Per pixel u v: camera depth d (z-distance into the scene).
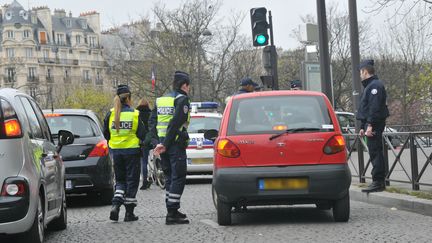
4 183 7.81
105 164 13.62
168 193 10.88
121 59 56.47
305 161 9.76
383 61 49.03
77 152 13.45
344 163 9.85
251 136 9.85
